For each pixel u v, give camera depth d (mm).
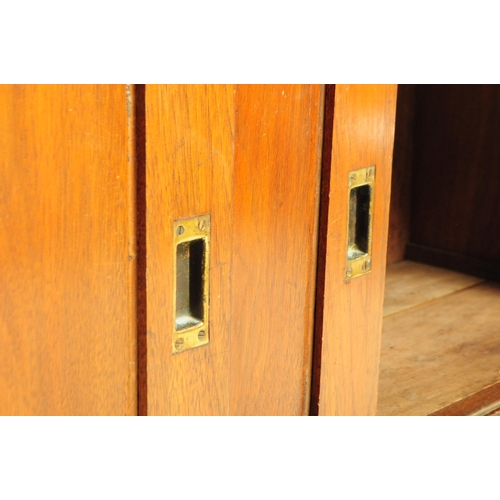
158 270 807
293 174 954
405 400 1444
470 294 2039
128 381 819
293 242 979
